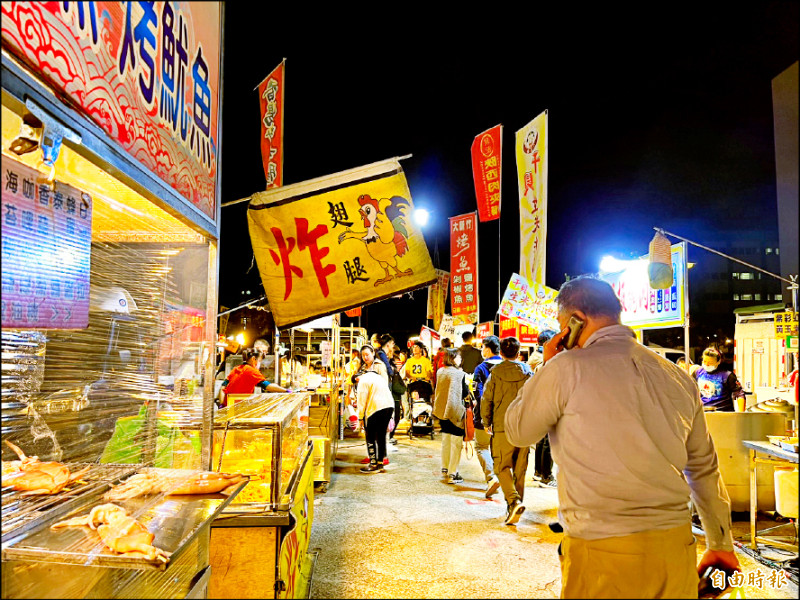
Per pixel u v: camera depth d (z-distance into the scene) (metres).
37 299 1.68
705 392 6.36
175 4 2.35
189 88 2.53
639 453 1.77
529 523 5.03
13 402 2.40
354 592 3.44
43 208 1.71
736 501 5.25
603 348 1.96
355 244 3.80
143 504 2.23
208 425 2.93
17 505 2.08
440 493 6.18
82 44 1.65
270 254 3.74
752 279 53.78
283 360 9.08
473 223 12.28
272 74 7.20
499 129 9.31
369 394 7.47
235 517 2.76
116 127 1.84
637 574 1.69
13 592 1.61
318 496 6.00
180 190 2.41
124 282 3.00
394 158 3.94
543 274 8.34
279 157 7.09
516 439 2.06
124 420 2.95
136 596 1.84
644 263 6.41
